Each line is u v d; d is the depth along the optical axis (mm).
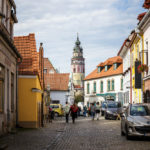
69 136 17906
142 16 29547
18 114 23500
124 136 17484
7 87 19219
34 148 12586
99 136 17750
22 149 12266
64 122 32812
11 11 21312
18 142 14500
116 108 39906
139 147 12984
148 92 28906
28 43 25406
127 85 46281
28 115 23531
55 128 23969
